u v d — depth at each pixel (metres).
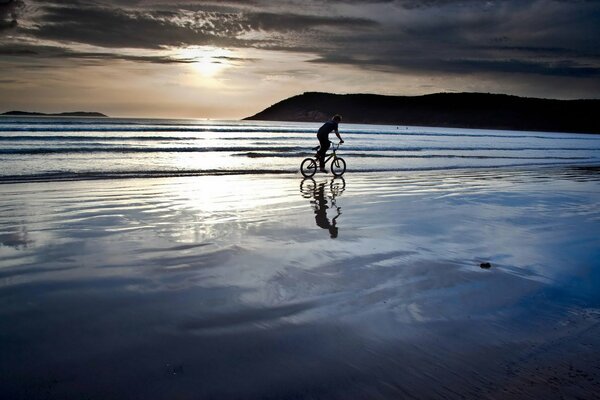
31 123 65.62
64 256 6.16
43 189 12.01
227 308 4.45
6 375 3.11
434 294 4.95
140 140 37.69
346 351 3.59
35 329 3.89
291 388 3.03
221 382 3.09
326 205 10.66
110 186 12.88
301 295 4.85
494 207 10.91
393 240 7.43
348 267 5.89
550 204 11.52
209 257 6.22
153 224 8.23
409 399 2.92
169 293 4.84
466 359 3.48
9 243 6.75
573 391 3.02
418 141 53.22
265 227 8.18
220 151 27.20
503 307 4.60
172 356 3.45
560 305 4.69
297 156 24.98
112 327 3.96
